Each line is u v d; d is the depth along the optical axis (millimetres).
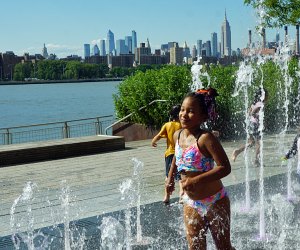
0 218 7473
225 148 14570
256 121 11641
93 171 11422
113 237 6301
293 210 7449
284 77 19938
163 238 6223
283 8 19359
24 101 55688
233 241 6062
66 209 7867
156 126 17391
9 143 15453
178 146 4637
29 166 12375
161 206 7809
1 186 10039
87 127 18141
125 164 12227
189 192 4594
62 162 12852
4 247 6039
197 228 4652
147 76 17797
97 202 8312
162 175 10594
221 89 17188
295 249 5770
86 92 80000
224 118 17016
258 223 6805
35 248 5969
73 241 6188
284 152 13359
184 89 16906
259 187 9094
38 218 7398
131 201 8250
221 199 4613
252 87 17953
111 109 34625
